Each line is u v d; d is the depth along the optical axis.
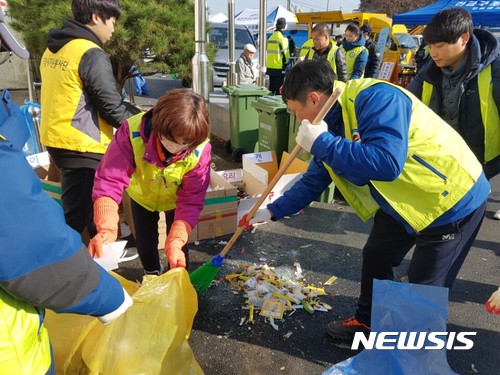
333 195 4.58
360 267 3.24
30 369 1.08
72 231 1.06
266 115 4.86
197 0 5.02
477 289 3.00
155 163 1.95
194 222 2.12
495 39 2.50
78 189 2.68
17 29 5.87
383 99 1.67
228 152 6.12
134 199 2.35
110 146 2.02
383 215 2.14
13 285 0.94
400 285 1.72
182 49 5.55
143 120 1.91
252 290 2.84
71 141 2.54
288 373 2.20
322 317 2.64
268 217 2.36
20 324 1.05
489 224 4.10
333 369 1.85
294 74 1.82
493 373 2.24
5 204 0.89
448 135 1.80
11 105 1.25
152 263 2.60
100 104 2.54
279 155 4.84
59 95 2.49
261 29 7.06
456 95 2.67
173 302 1.75
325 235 3.74
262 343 2.40
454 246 1.92
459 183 1.77
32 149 4.27
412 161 1.74
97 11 2.45
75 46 2.44
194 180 2.09
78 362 1.65
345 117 1.82
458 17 2.34
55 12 5.12
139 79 11.04
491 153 2.71
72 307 1.06
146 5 5.28
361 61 6.48
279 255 3.37
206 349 2.35
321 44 6.18
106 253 1.76
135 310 1.70
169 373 1.68
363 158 1.57
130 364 1.60
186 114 1.63
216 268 2.43
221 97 8.84
